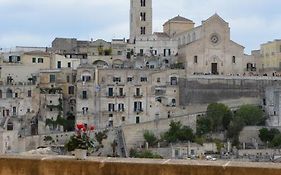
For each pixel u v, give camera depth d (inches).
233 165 883.4
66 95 7854.3
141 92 7657.5
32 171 943.7
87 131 1055.6
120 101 7583.7
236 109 7731.3
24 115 7500.0
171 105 7741.1
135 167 910.4
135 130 7057.1
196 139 6855.3
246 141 7116.1
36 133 7367.1
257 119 7293.3
